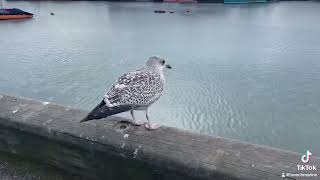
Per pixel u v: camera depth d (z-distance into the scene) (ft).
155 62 14.73
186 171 12.08
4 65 91.61
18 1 220.84
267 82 77.10
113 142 13.38
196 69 85.25
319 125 57.52
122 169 13.71
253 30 130.52
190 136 13.29
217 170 11.51
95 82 78.48
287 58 93.56
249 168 11.32
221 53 99.66
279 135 55.47
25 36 127.13
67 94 72.54
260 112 62.95
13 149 16.22
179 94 70.23
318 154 49.60
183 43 112.57
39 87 76.54
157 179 13.03
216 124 59.26
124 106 13.48
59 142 14.66
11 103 16.88
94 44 113.39
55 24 150.51
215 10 176.14
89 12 179.93
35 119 15.26
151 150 12.70
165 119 60.13
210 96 69.10
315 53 97.09
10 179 15.07
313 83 75.41
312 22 142.82
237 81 77.46
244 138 54.80
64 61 94.79
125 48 107.86
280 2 194.39
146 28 138.31
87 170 14.58
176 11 175.22
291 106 64.95
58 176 14.97
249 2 190.39
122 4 203.51
